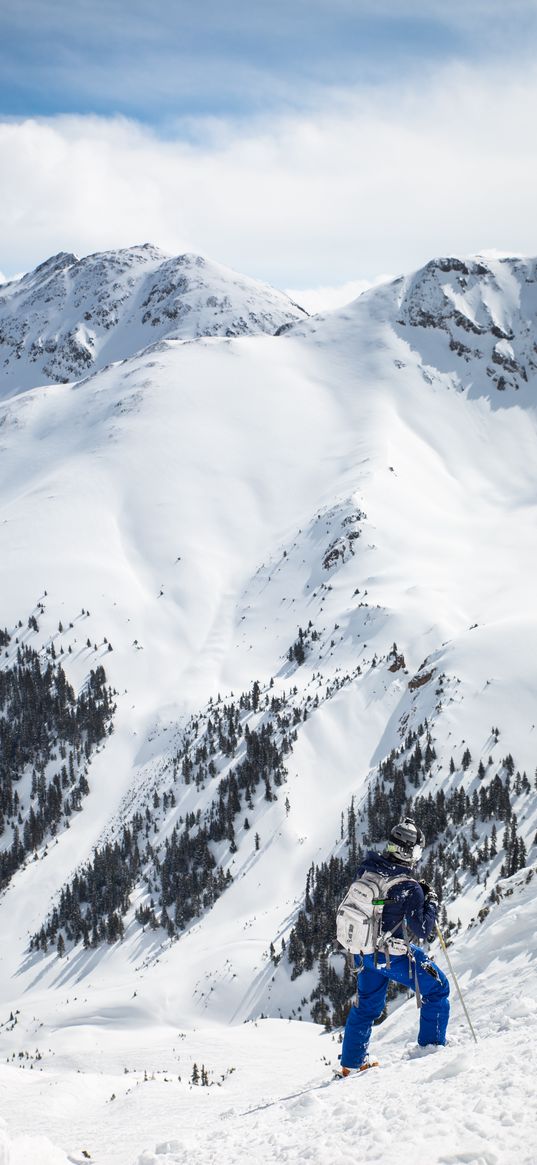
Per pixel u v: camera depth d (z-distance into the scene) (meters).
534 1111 8.04
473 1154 7.34
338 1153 8.34
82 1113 32.66
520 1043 11.23
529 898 35.00
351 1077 13.16
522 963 26.11
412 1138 8.12
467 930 36.69
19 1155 10.23
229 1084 57.44
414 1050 13.32
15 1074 63.38
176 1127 17.77
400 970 12.81
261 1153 9.30
